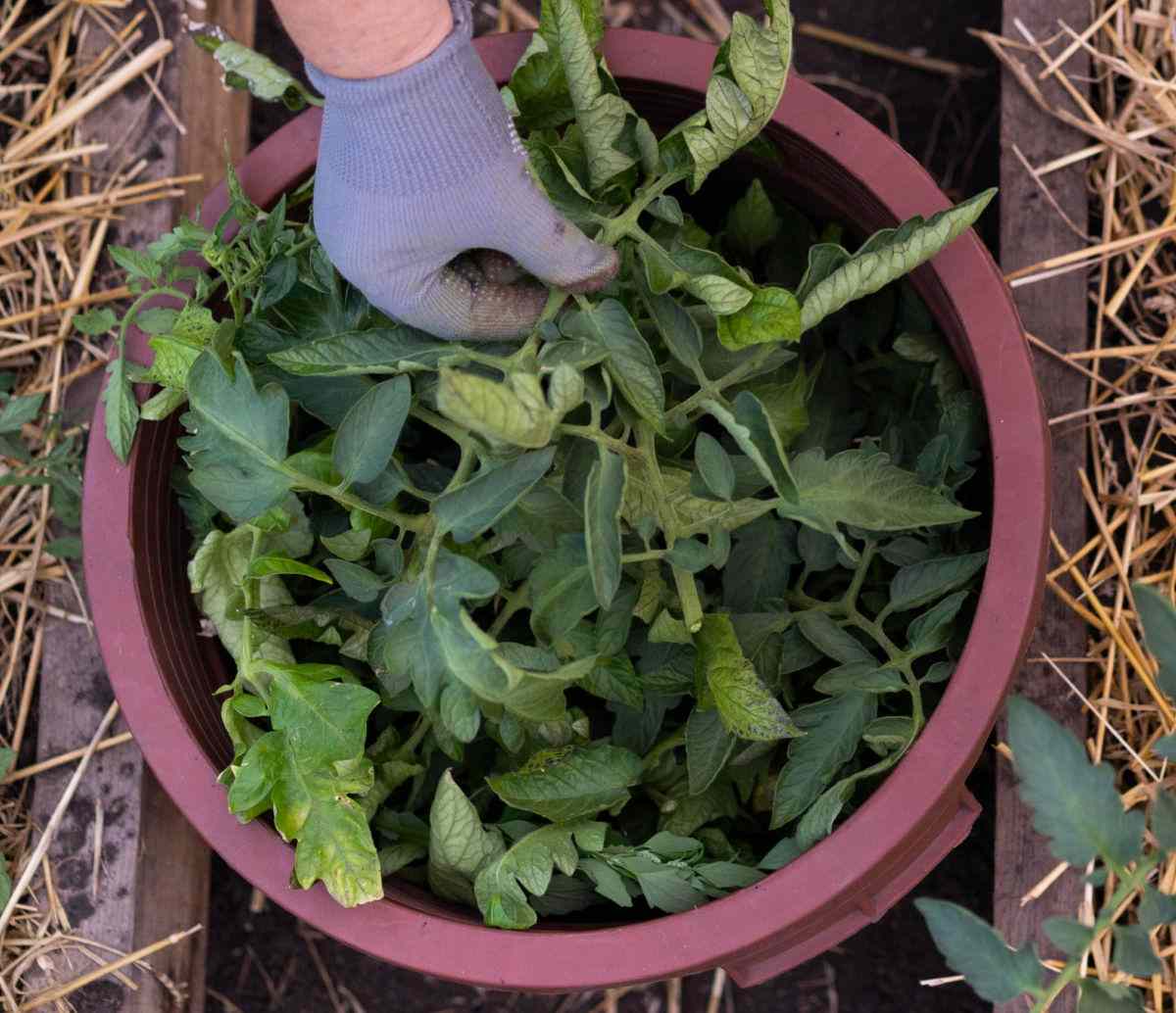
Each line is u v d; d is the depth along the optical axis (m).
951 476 1.19
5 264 1.49
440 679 0.97
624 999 1.66
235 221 1.19
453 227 0.98
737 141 1.06
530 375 0.91
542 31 1.07
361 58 0.88
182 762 1.11
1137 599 0.87
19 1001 1.35
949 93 1.72
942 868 1.59
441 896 1.18
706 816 1.19
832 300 1.05
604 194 1.14
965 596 1.11
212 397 1.04
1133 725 1.35
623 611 1.09
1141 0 1.43
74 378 1.46
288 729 1.02
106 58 1.47
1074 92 1.39
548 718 1.00
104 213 1.45
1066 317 1.38
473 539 1.09
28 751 1.44
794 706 1.28
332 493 1.04
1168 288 1.41
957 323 1.13
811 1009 1.63
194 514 1.22
